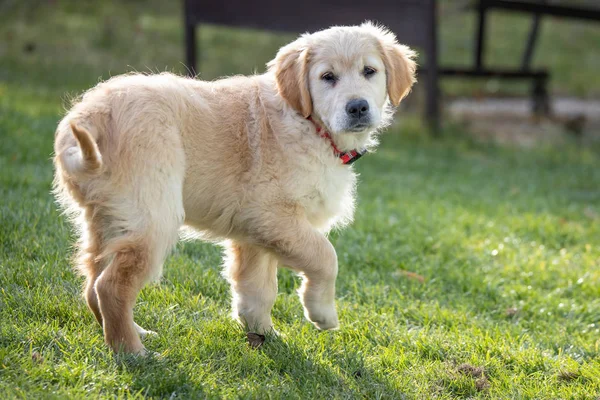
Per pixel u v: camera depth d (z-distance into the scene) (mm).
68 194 3566
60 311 3861
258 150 3752
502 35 21281
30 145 7598
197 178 3654
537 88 14586
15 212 5184
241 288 4070
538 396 3660
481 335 4344
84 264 3652
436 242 6238
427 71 11516
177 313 4145
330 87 3934
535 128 13758
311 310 3889
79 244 3963
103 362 3344
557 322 4922
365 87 3943
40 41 15539
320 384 3520
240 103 3832
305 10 11641
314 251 3754
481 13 13945
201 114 3672
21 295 3939
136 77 3688
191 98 3676
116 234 3434
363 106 3822
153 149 3395
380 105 4141
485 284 5387
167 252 3469
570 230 7137
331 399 3410
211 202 3742
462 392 3678
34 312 3799
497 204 8047
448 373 3799
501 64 18594
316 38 4047
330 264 3797
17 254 4543
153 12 19641
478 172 9992
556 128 13820
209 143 3658
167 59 15570
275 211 3730
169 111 3510
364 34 4109
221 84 3918
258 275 4051
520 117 14531
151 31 17531
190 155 3611
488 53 19500
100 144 3387
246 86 3945
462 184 9086
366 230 6285
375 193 7996
